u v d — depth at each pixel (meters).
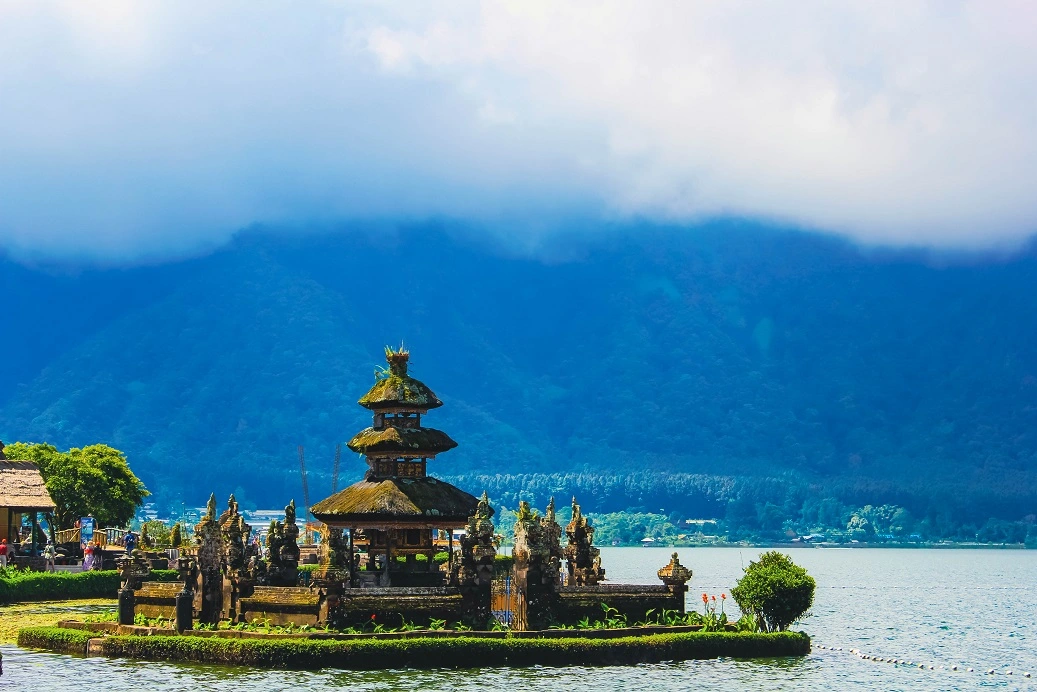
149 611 107.00
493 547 101.38
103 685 85.25
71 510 197.75
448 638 93.75
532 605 100.44
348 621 96.81
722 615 108.94
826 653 111.75
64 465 199.62
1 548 149.62
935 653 125.06
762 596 106.94
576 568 113.38
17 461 168.75
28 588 137.25
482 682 87.88
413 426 111.44
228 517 105.75
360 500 106.50
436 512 106.38
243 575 102.00
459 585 99.25
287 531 108.44
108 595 143.62
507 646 93.81
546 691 85.25
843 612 186.25
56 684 85.62
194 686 85.12
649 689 87.06
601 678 90.38
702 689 87.88
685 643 99.50
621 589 105.06
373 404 111.00
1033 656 124.44
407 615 97.69
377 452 109.25
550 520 111.56
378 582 105.81
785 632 105.00
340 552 98.25
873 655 114.06
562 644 94.56
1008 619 177.12
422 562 110.12
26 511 166.62
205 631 98.38
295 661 91.19
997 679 104.06
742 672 95.44
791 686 90.75
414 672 90.75
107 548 168.25
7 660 95.25
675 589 106.44
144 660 94.81
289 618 98.75
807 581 107.50
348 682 87.06
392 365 113.12
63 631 101.62
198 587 103.31
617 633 99.94
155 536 187.12
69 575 140.75
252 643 92.50
